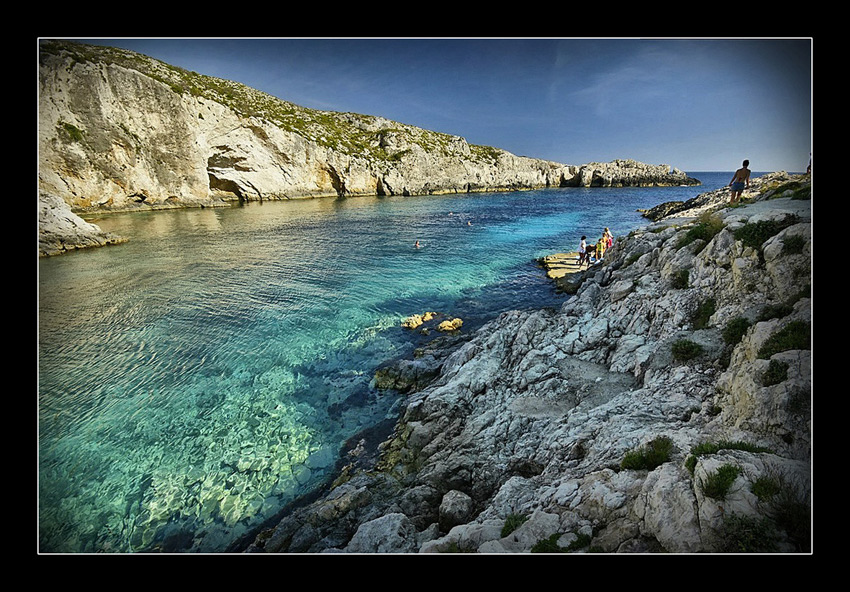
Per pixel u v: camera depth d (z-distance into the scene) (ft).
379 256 109.29
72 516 31.45
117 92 167.43
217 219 172.76
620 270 58.90
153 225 153.58
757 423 20.74
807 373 20.49
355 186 299.17
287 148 250.98
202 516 31.58
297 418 42.75
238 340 58.85
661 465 20.79
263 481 34.81
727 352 31.14
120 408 43.88
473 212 208.54
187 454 37.68
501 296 78.13
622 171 450.71
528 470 29.84
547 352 43.39
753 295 34.42
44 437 39.47
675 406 28.25
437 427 37.22
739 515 16.05
